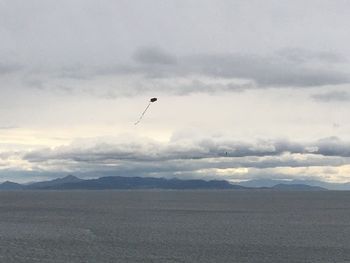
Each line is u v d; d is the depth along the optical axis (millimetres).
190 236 94438
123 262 64875
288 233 101125
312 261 66938
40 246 78562
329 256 71000
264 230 107188
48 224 119750
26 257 68062
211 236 94750
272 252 74312
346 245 82562
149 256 69688
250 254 72312
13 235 94750
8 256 68750
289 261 66938
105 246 79062
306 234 99375
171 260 66750
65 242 83875
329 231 105688
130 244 81875
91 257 68438
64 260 65938
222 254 72062
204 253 72812
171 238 90938
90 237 91812
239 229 109312
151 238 90688
